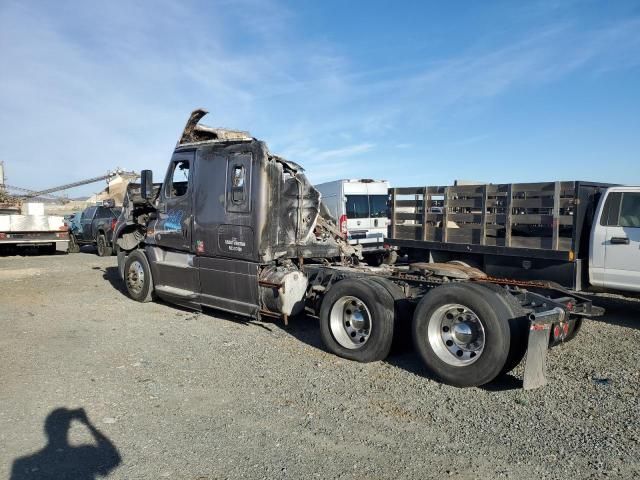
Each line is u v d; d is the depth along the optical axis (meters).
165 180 8.77
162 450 3.86
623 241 7.68
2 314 8.57
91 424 4.31
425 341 5.34
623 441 3.96
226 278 7.61
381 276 6.42
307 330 7.46
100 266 15.62
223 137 8.76
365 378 5.43
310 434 4.13
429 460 3.70
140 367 5.80
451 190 9.42
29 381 5.34
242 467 3.61
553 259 8.09
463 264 8.31
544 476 3.47
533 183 8.20
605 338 7.04
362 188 14.64
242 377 5.48
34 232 19.14
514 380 5.37
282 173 7.43
